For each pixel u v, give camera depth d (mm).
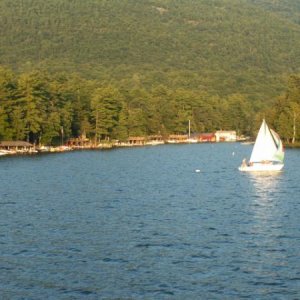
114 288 78812
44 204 139750
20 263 88750
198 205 139625
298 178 195375
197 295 76562
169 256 92188
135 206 137750
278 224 115000
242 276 83000
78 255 92875
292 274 83750
